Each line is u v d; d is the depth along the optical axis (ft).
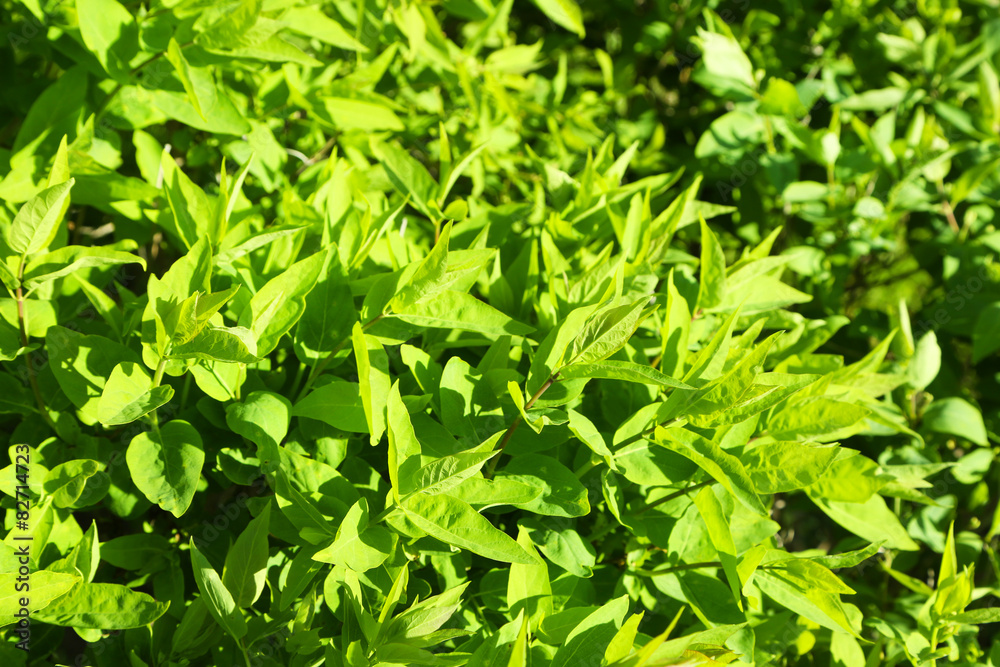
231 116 2.55
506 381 2.32
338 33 2.68
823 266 3.22
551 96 3.43
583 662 2.18
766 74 3.90
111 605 2.15
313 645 2.18
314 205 2.54
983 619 2.45
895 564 2.96
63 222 2.39
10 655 2.21
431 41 3.01
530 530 2.31
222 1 2.48
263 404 2.24
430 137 3.30
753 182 3.59
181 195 2.38
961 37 4.25
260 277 2.38
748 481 2.18
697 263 2.75
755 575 2.34
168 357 2.17
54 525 2.26
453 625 2.32
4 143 2.76
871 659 2.52
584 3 4.24
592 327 2.20
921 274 4.16
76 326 2.41
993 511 3.13
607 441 2.38
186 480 2.20
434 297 2.30
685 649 2.12
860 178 3.30
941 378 3.20
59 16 2.46
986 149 3.41
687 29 3.94
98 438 2.33
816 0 4.16
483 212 2.63
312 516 2.19
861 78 4.00
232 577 2.19
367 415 2.15
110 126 2.56
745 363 2.21
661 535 2.38
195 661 2.31
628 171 3.75
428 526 2.15
